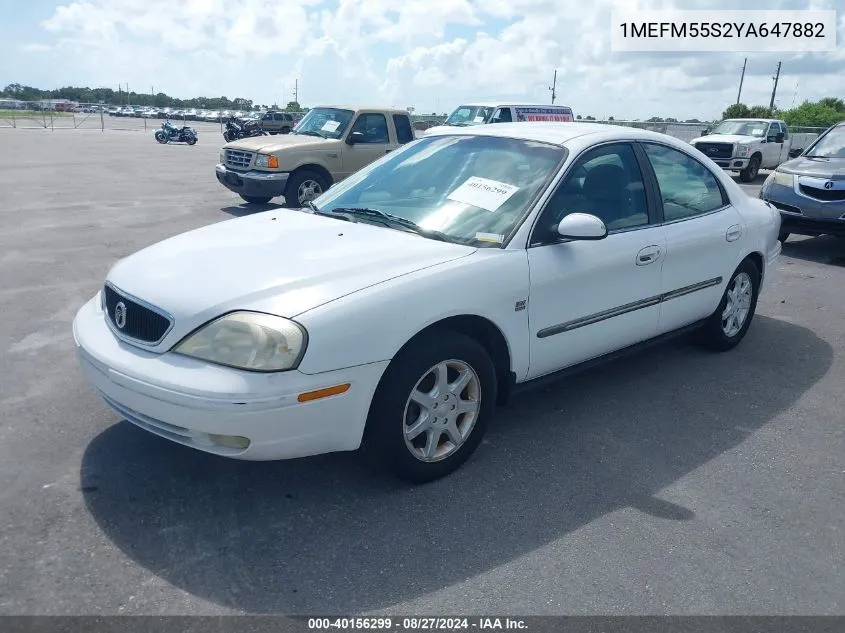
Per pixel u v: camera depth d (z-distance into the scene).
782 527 3.29
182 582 2.76
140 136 38.75
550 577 2.88
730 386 4.89
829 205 9.07
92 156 23.02
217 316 3.00
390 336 3.13
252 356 2.90
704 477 3.70
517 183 4.02
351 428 3.13
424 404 3.38
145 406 3.04
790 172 9.60
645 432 4.17
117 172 17.95
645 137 4.67
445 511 3.30
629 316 4.38
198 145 33.69
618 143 4.45
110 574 2.79
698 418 4.39
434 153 4.54
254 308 3.00
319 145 11.88
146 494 3.34
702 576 2.92
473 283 3.46
